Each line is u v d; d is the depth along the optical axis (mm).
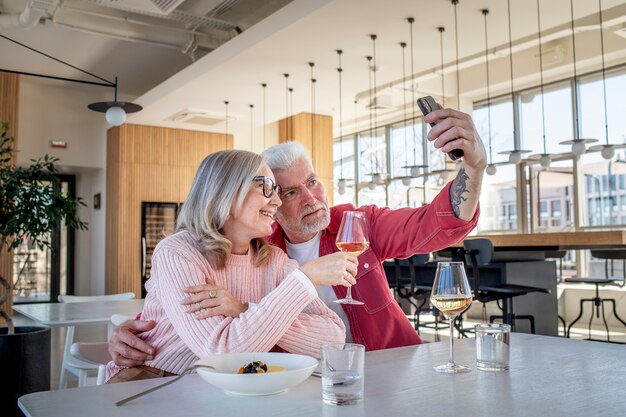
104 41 7668
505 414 866
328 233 2004
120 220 9141
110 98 9828
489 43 6098
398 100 9078
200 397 994
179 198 9656
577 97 7758
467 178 1594
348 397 937
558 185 7965
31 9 5953
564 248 5473
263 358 1163
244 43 6125
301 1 5324
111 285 9312
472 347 1498
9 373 2938
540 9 5246
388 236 1925
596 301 5828
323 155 10039
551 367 1220
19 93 8977
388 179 10289
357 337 1871
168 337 1463
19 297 9539
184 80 7309
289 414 876
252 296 1522
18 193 3352
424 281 6148
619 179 7285
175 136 9688
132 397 961
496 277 5363
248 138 10461
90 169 9891
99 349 2199
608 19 5754
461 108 8844
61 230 9992
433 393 999
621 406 910
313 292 1302
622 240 5004
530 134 8320
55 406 939
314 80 7215
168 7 5645
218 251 1451
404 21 5453
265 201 1496
